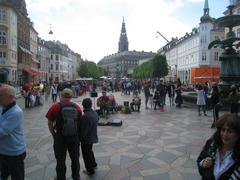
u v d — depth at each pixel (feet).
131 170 23.61
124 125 45.06
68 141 19.71
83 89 144.56
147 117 54.85
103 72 563.07
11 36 163.43
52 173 23.03
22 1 200.95
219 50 226.58
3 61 158.40
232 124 9.53
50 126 19.62
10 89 14.49
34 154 28.43
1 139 14.56
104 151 29.27
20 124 14.84
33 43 241.96
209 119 51.96
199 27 230.27
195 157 27.25
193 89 124.67
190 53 254.88
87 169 22.63
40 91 85.20
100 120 48.62
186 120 50.75
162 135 37.32
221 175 9.55
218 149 9.98
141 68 354.13
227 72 66.39
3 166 15.61
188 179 21.59
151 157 27.25
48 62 327.67
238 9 169.68
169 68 287.89
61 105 19.67
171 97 80.79
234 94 38.06
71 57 470.39
